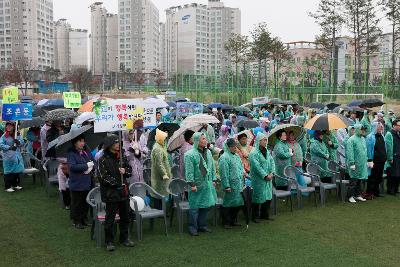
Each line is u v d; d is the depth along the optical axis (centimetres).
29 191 1230
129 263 710
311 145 1190
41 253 756
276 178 1074
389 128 1577
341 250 768
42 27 9662
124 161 787
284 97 3609
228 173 885
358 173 1123
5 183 1229
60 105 1955
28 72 7169
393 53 3978
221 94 3900
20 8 9056
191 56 8888
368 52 4319
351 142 1123
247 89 3700
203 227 879
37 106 1902
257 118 2006
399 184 1355
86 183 891
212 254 749
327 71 4172
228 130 1332
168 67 9625
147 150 1179
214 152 1031
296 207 1083
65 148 948
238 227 911
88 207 929
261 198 934
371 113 1944
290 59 5084
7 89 1509
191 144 989
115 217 793
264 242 812
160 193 938
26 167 1308
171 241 820
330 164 1184
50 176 1173
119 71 8625
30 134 1395
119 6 8894
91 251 765
